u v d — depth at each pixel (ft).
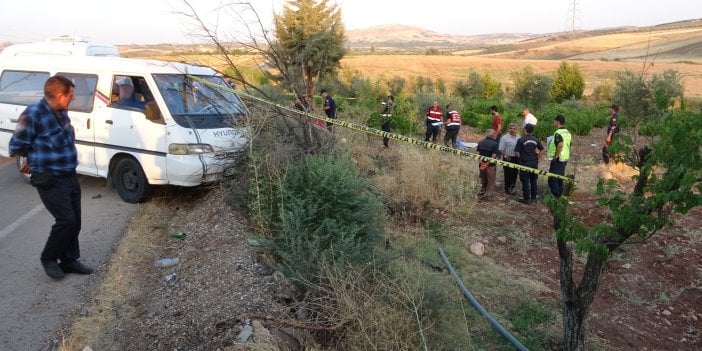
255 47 24.52
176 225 21.83
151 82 23.93
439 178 30.60
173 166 23.07
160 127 23.30
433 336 13.97
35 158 15.19
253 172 20.08
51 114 15.28
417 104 77.61
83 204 24.36
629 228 12.93
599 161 47.96
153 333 13.57
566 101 107.65
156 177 23.59
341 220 17.03
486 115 75.31
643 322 19.34
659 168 13.26
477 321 17.24
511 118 68.08
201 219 21.45
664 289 21.84
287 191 18.08
